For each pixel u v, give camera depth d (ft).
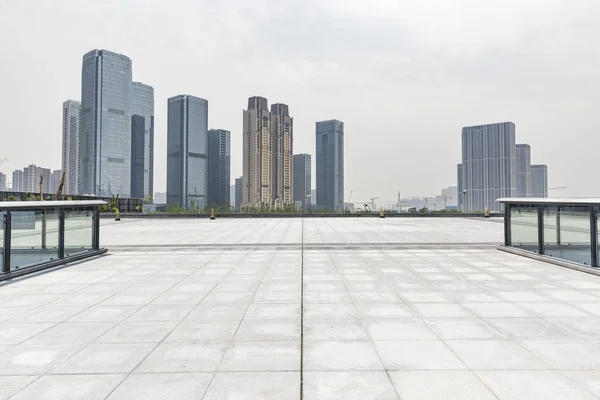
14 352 14.39
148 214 117.91
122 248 43.34
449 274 28.76
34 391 11.44
